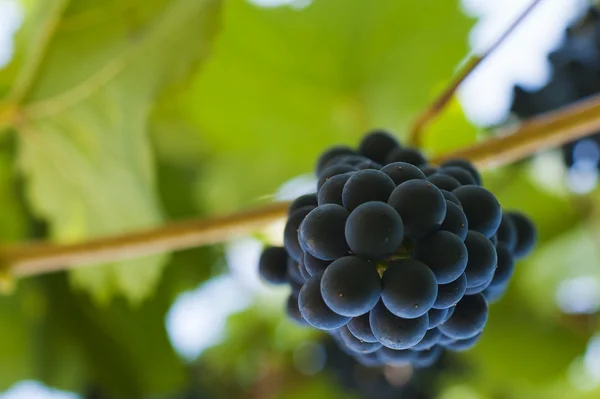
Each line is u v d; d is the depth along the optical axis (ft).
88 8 1.76
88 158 1.93
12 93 1.82
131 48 1.83
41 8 1.83
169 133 2.32
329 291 1.08
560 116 1.37
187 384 2.48
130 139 1.94
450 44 2.23
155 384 2.39
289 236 1.20
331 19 2.19
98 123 1.90
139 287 2.05
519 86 1.83
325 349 2.48
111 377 2.36
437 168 1.24
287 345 2.77
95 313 2.31
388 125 2.29
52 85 1.83
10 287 1.58
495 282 1.22
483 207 1.17
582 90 1.72
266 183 2.42
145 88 1.89
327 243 1.11
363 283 1.08
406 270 1.09
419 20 2.20
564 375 2.52
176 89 1.90
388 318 1.11
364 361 1.32
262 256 1.30
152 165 1.98
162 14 1.79
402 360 1.25
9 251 1.57
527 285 2.51
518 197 2.38
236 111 2.31
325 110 2.30
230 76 2.27
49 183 1.96
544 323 2.53
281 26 2.21
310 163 2.38
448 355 2.41
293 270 1.24
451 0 2.19
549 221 2.44
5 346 2.26
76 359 2.33
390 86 2.26
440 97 1.42
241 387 2.76
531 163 2.20
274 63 2.26
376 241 1.08
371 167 1.20
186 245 1.54
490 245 1.14
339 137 2.33
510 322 2.51
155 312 2.36
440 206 1.11
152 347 2.37
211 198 2.42
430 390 2.46
